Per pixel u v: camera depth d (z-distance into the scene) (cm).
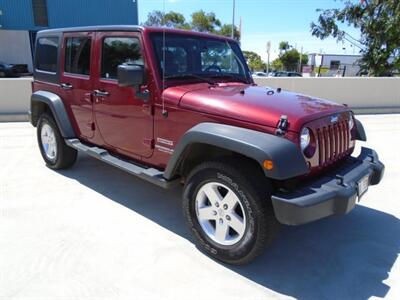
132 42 353
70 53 445
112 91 381
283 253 317
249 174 266
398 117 1006
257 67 5059
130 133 372
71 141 449
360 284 277
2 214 369
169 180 326
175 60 353
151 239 330
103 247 314
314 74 3816
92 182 466
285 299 258
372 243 336
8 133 718
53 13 3300
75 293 255
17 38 3253
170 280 273
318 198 254
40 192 429
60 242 319
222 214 288
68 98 455
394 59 1716
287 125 262
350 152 353
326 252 320
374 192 454
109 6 3425
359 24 1767
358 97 1116
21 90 852
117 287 263
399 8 1619
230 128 278
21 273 275
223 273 284
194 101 308
